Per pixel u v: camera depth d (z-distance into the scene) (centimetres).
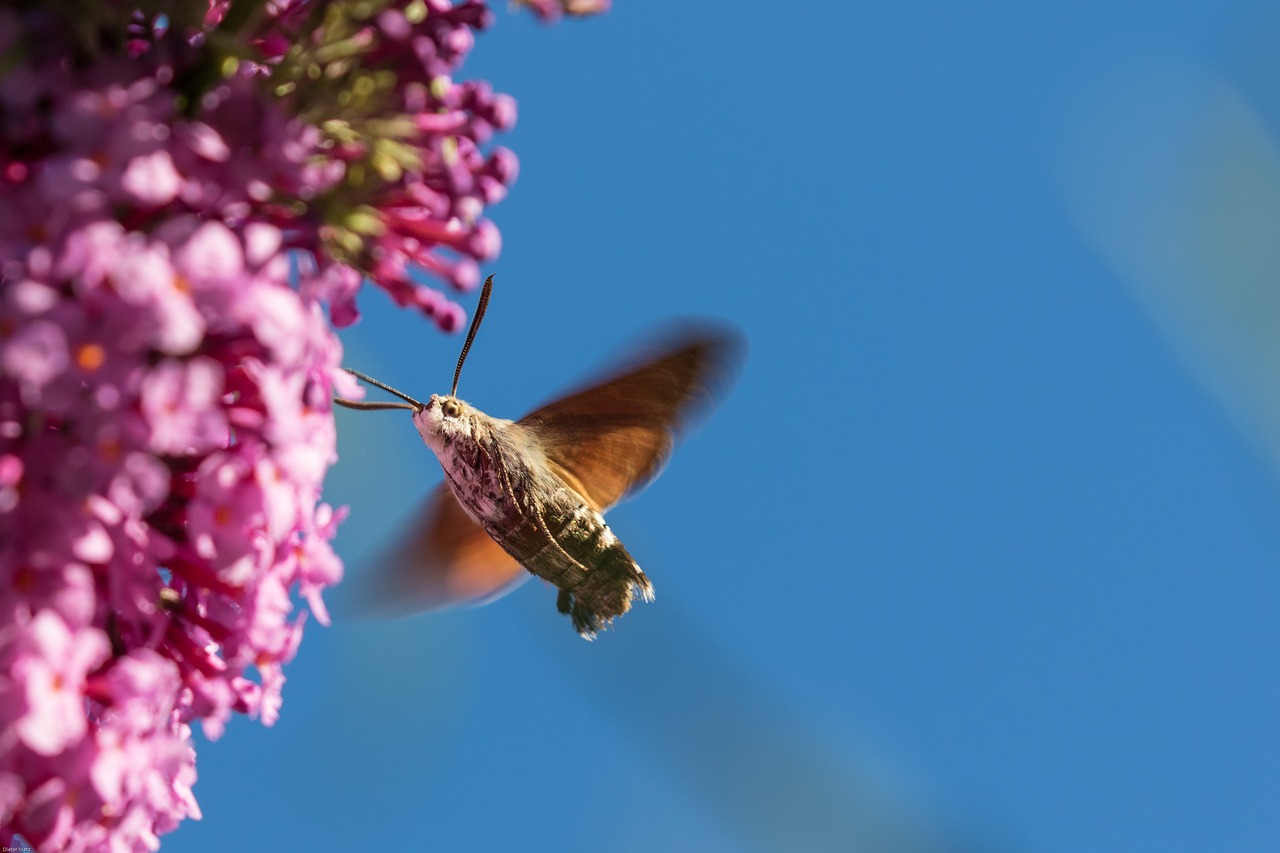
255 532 56
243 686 57
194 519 55
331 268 56
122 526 55
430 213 56
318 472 56
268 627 56
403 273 57
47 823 55
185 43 55
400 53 56
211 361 55
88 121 55
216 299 55
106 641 55
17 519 55
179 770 56
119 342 54
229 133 55
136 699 55
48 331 53
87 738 55
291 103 56
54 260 54
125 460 55
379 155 56
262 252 55
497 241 57
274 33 56
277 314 55
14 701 55
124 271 54
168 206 55
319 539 57
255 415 56
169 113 55
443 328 56
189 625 56
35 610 55
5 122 55
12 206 54
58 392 54
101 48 55
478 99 56
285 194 55
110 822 55
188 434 55
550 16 57
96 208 54
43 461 55
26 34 55
